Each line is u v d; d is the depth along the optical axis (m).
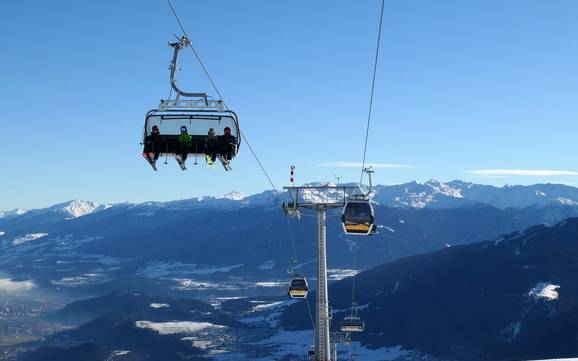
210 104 27.72
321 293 42.38
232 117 27.62
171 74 27.47
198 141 27.38
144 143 27.53
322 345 41.88
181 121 27.44
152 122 27.44
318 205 43.50
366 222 41.66
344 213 41.81
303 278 55.00
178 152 27.47
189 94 27.61
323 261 42.88
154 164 28.39
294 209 43.94
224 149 27.47
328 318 42.41
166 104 27.55
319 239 43.25
